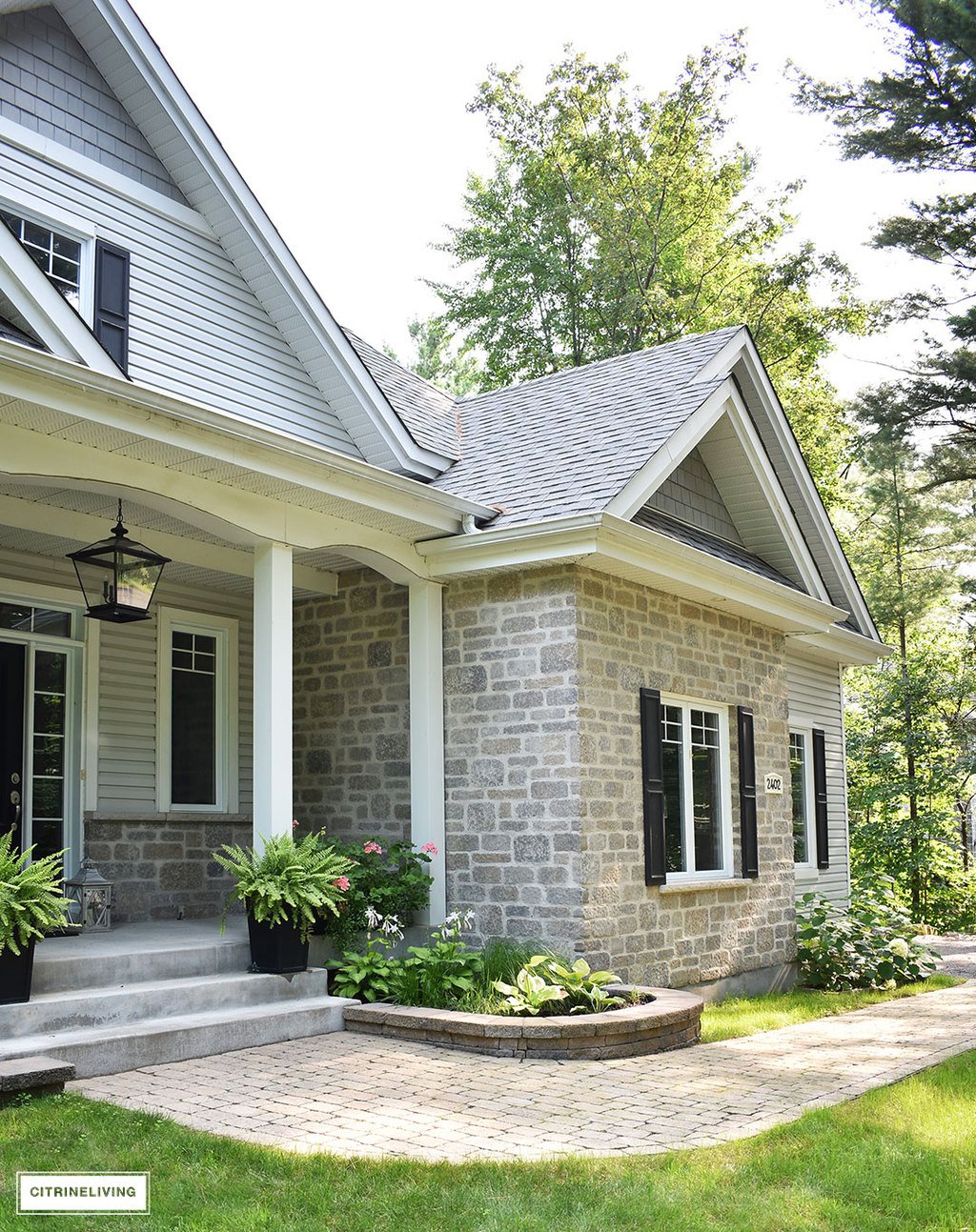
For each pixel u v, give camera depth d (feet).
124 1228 13.67
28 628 32.53
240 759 38.37
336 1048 24.04
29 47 29.17
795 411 89.76
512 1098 20.11
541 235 90.63
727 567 34.68
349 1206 14.47
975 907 77.51
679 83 88.17
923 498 78.54
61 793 32.94
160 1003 23.61
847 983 40.78
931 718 79.00
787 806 41.34
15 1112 17.67
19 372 20.79
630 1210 14.44
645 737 32.71
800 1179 15.94
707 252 91.61
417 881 30.55
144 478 25.05
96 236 29.66
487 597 32.24
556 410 39.78
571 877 29.63
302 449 26.30
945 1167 16.67
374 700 35.58
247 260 33.47
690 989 33.96
